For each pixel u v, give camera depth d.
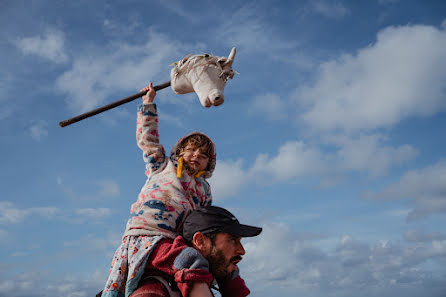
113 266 2.65
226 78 3.07
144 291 2.40
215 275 2.54
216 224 2.54
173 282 2.42
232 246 2.54
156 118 3.14
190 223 2.59
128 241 2.62
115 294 2.53
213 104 2.96
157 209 2.69
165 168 3.03
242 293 2.88
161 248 2.49
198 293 2.27
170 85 3.20
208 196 3.28
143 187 2.97
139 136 3.12
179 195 2.82
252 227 2.57
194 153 3.12
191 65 3.06
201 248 2.52
